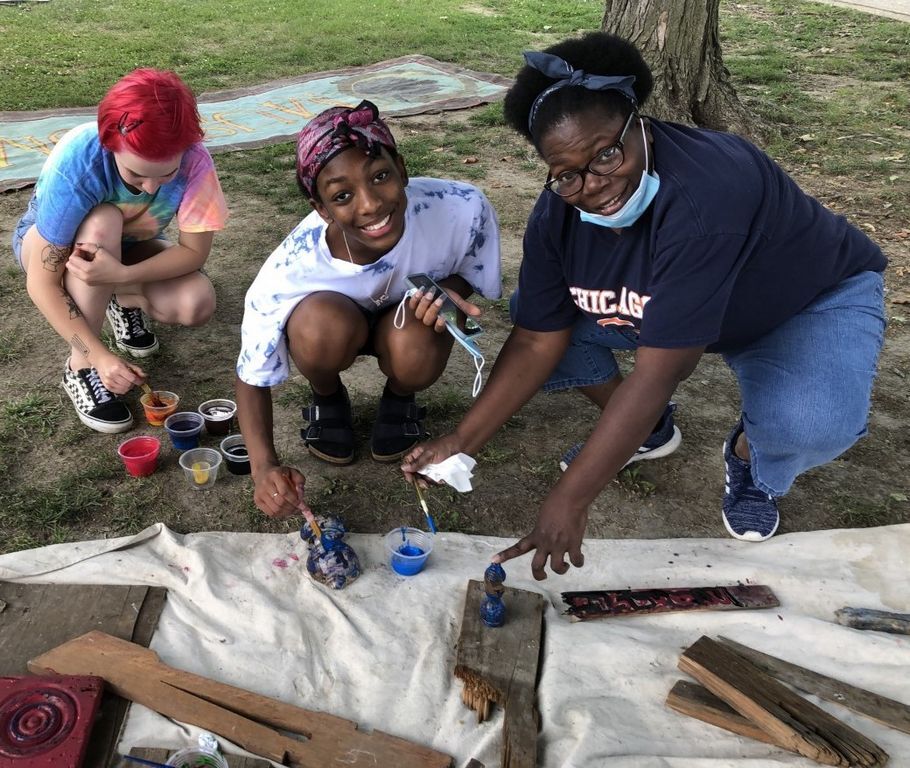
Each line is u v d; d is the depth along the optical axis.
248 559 2.64
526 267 2.47
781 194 2.17
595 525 2.91
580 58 1.94
